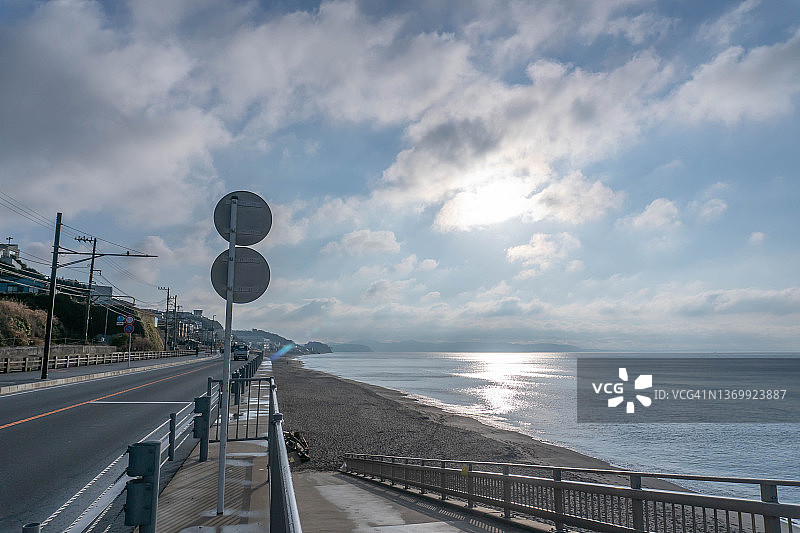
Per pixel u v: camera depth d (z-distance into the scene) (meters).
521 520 9.73
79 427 13.95
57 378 30.78
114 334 84.06
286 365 123.12
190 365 64.88
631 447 29.80
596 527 7.92
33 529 2.82
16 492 7.77
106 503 7.27
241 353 97.06
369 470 18.47
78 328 79.31
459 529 9.15
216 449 10.13
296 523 2.33
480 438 29.19
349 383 67.50
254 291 6.06
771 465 25.48
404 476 15.78
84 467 9.38
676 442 31.62
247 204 6.13
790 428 37.41
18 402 19.88
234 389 16.94
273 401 7.58
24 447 11.20
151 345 92.00
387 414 37.09
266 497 6.65
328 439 25.95
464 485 12.11
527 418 41.72
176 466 8.88
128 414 16.66
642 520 7.14
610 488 7.66
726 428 37.28
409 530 9.04
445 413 40.94
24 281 71.94
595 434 34.22
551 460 24.58
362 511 11.03
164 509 6.11
